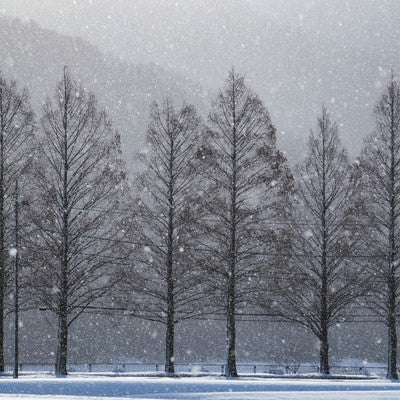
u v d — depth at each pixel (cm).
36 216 5419
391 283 5800
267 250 5712
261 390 3459
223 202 5628
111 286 5534
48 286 5394
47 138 5541
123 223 5656
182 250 5675
